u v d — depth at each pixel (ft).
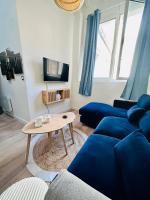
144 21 6.81
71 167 3.01
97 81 9.93
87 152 3.50
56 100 9.55
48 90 9.02
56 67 9.18
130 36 8.08
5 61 8.27
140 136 3.22
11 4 6.44
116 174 2.75
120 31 8.63
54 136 6.90
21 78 7.73
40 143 6.28
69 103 11.93
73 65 11.17
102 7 8.81
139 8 7.50
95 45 9.25
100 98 10.06
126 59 8.49
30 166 4.74
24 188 2.74
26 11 6.74
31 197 2.54
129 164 2.59
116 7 8.35
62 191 1.56
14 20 6.63
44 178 4.21
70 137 6.86
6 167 4.69
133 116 5.56
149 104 5.55
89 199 1.42
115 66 9.36
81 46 10.47
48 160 5.08
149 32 6.69
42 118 5.48
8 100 9.29
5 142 6.35
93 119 7.54
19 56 7.18
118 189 2.44
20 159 5.13
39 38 7.79
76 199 1.44
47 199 1.54
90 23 9.12
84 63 10.01
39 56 8.04
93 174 2.75
